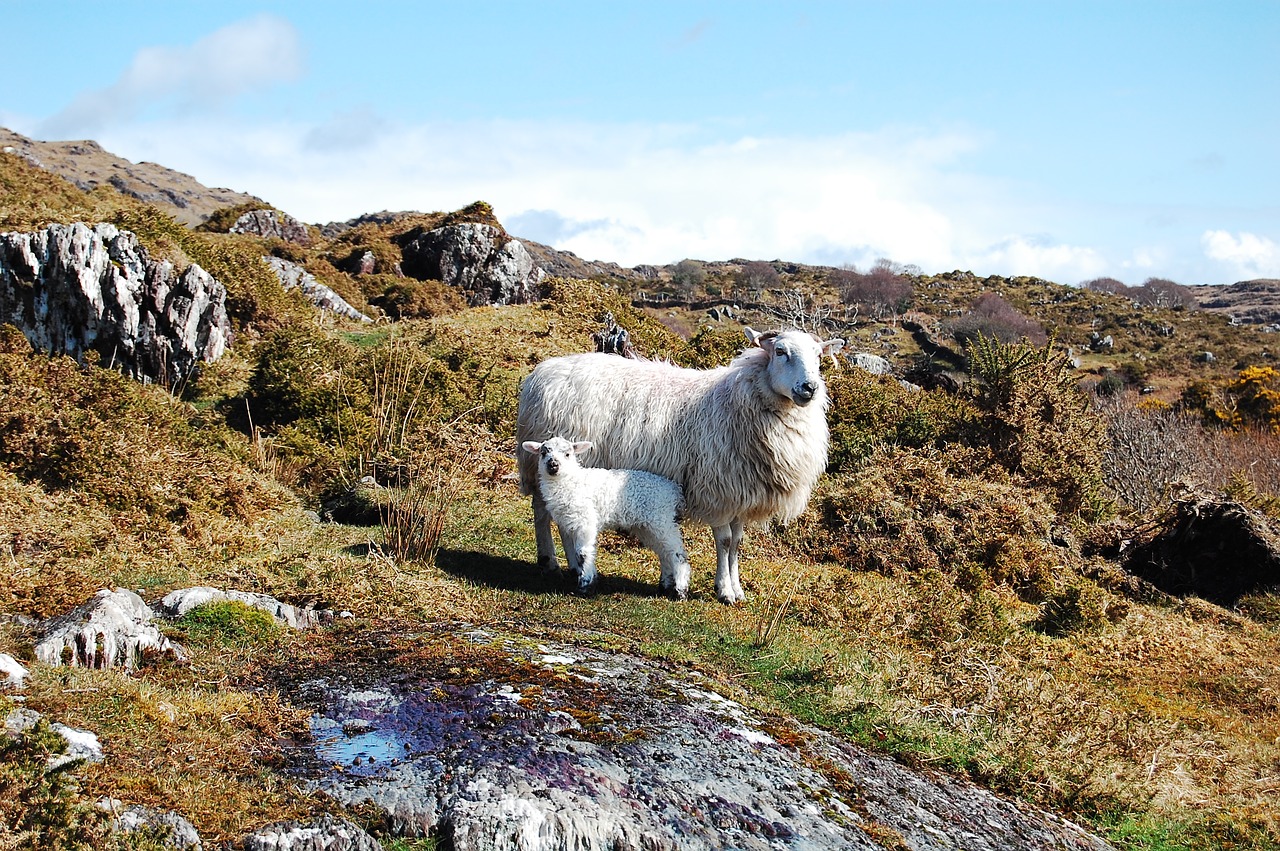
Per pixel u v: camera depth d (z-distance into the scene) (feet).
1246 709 29.01
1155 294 331.98
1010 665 26.23
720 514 27.96
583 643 21.91
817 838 14.71
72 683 15.11
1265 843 19.60
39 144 388.37
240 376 50.01
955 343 205.46
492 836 12.92
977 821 17.56
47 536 25.70
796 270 354.13
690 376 28.60
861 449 48.08
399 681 17.46
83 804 11.70
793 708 21.26
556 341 75.92
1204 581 41.91
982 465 48.21
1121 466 60.49
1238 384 113.70
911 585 34.83
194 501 31.07
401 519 29.66
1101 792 20.25
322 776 14.08
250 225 112.27
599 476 26.58
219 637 19.07
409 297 88.99
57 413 32.68
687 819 14.28
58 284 47.32
